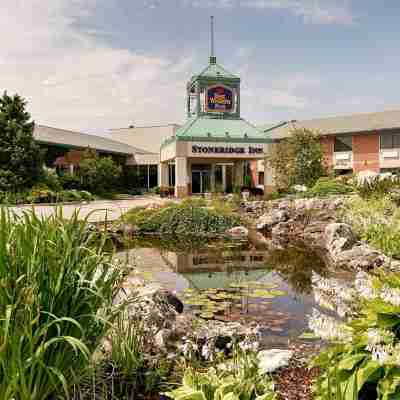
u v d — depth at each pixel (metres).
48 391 1.99
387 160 35.25
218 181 37.41
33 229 2.17
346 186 19.27
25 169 24.25
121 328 2.94
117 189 36.97
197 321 4.08
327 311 4.67
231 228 14.26
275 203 18.62
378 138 35.84
